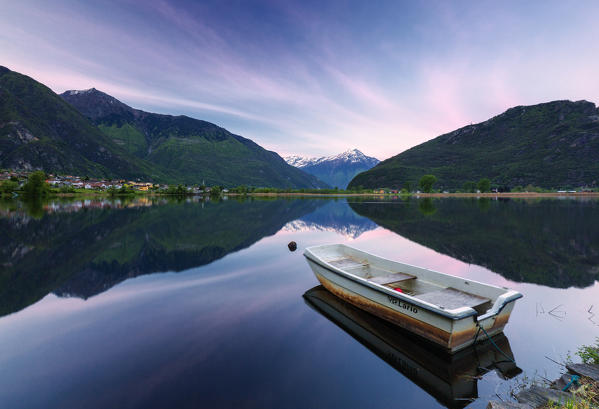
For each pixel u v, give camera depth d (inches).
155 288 524.1
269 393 241.1
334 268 434.6
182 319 390.9
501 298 311.1
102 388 247.6
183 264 692.1
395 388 250.8
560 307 435.2
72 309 430.0
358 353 306.3
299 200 4146.2
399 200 3964.1
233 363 286.8
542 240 986.1
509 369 281.0
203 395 238.5
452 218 1654.8
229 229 1275.8
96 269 653.9
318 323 375.9
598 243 927.7
